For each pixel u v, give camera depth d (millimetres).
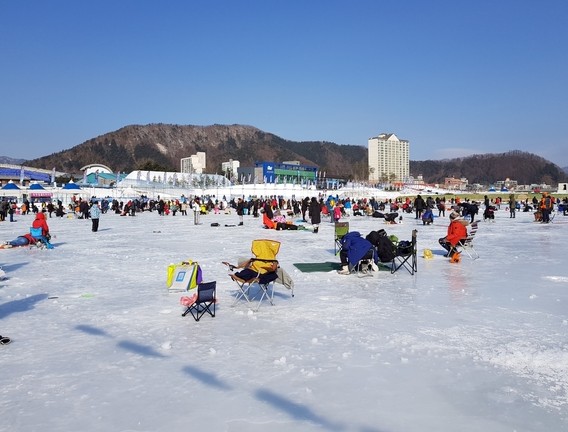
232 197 70562
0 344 5977
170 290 9086
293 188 89438
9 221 34594
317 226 22984
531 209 49750
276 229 25016
